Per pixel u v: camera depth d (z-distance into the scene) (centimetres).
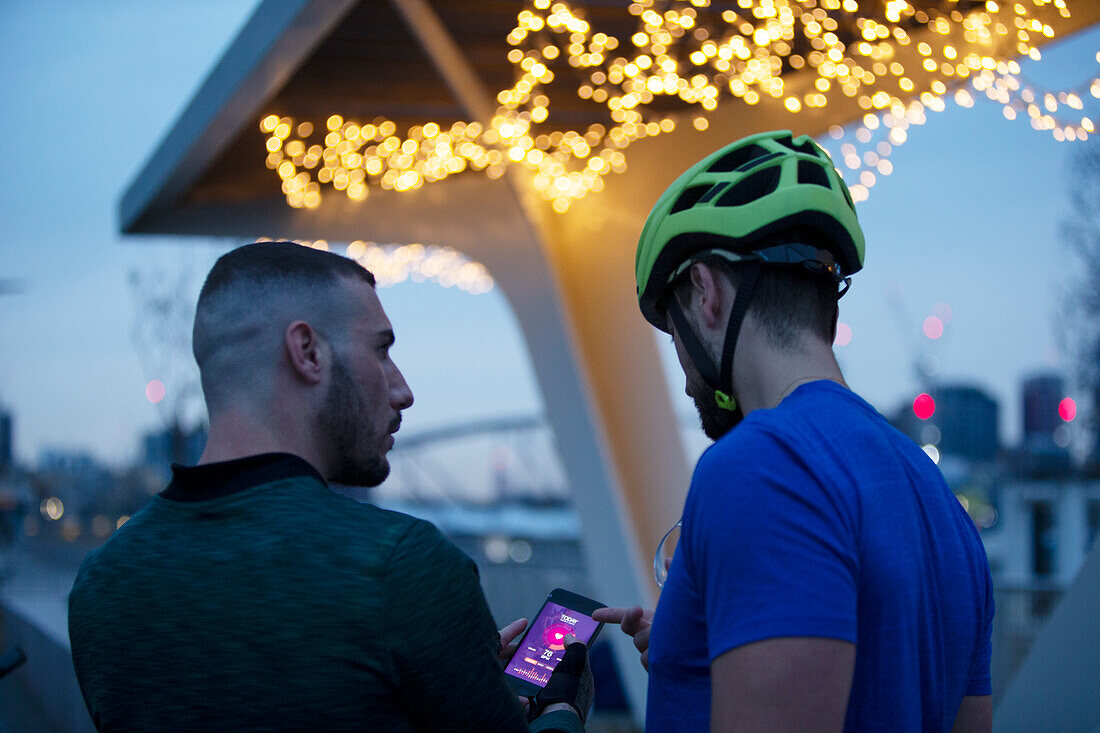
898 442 120
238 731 114
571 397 736
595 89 646
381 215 824
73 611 129
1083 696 255
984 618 124
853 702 107
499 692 121
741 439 110
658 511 734
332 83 656
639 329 724
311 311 131
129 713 120
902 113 491
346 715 112
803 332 119
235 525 120
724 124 626
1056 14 409
